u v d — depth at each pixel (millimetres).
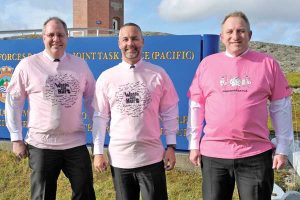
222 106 2967
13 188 5414
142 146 3160
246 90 2932
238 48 2982
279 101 2998
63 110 3439
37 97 3439
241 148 2969
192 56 5371
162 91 3246
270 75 2961
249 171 2971
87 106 3703
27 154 3617
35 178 3531
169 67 5465
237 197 4543
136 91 3129
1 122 6430
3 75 6344
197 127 3219
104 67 5824
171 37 5430
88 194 3648
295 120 7160
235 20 2986
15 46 6242
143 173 3176
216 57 3109
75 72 3508
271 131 6352
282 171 5566
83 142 3633
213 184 3062
